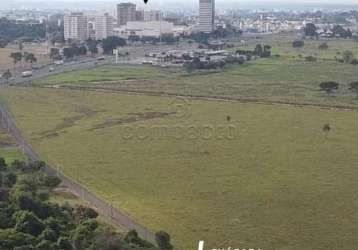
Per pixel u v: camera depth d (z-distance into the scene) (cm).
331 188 15762
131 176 16975
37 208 12450
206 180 16525
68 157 19050
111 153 19512
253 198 15012
